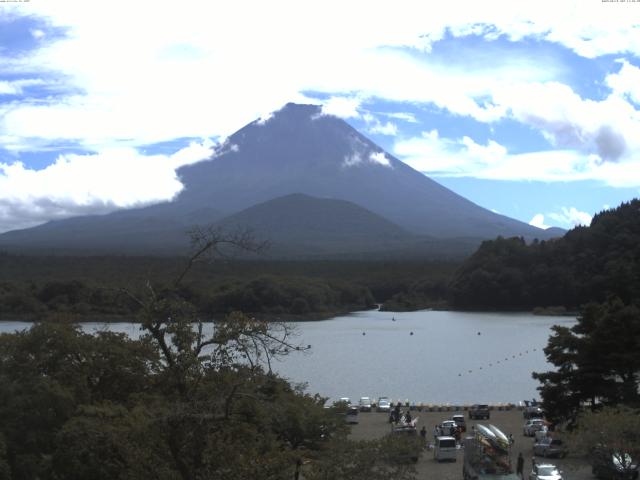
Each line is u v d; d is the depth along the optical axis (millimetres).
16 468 36031
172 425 21969
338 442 30188
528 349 158625
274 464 22875
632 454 41188
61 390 38281
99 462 30844
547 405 59188
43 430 37312
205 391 22453
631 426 40688
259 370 23156
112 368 41281
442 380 115812
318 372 123750
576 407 58625
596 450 41406
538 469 43781
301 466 34781
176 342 23047
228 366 23359
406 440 30641
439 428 63844
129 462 23047
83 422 32938
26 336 42469
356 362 137125
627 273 127812
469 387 108938
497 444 45750
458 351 156625
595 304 60875
